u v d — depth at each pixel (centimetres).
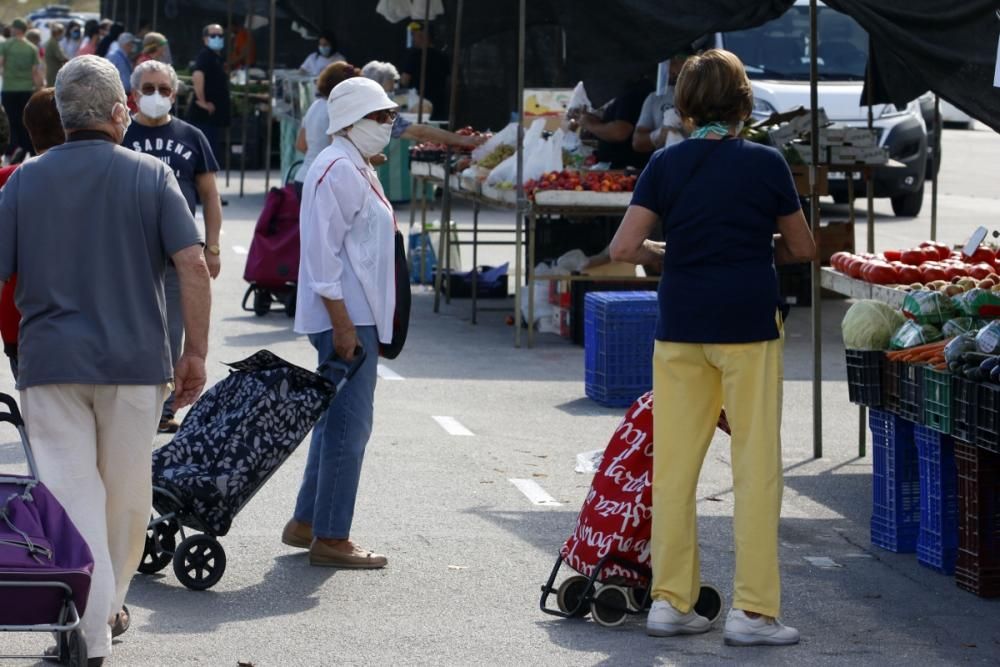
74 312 808
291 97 3450
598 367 1648
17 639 888
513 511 1210
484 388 1725
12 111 4034
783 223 888
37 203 809
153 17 4347
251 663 857
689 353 888
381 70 2136
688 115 898
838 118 3198
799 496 1288
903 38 1291
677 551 911
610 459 945
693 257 879
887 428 1117
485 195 2125
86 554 743
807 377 1838
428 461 1370
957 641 922
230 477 982
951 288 1144
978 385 978
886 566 1087
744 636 898
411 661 869
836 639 920
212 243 1378
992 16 1285
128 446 821
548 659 874
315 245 1002
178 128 1363
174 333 1305
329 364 1032
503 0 2411
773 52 3266
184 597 979
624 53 1606
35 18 8612
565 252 2186
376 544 1111
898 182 3350
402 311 1045
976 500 1007
